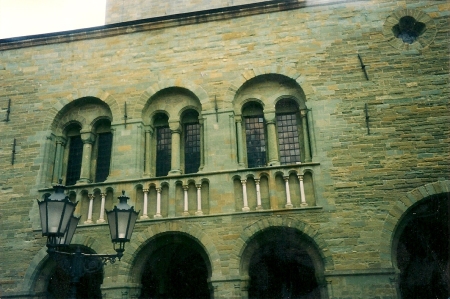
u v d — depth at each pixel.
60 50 18.47
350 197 14.13
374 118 15.05
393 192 14.02
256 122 16.62
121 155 16.11
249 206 14.70
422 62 15.50
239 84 16.33
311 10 16.92
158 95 17.11
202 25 17.59
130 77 17.33
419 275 15.09
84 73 17.84
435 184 13.88
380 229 13.61
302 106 16.06
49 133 17.23
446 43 15.58
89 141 17.11
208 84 16.59
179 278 16.98
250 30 17.09
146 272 15.69
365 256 13.35
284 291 15.27
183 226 14.56
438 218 14.44
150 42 17.75
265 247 15.12
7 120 17.69
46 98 17.77
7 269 15.30
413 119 14.82
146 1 23.36
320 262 13.87
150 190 15.52
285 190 14.70
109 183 15.62
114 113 16.84
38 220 15.77
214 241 14.23
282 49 16.56
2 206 16.27
